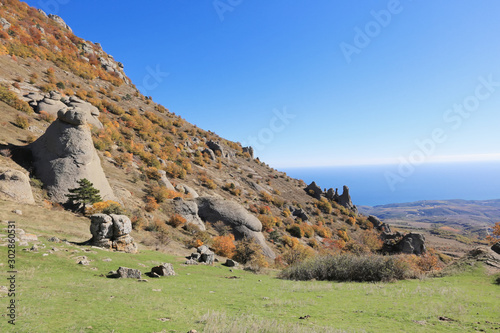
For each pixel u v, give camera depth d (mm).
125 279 13875
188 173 76625
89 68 103562
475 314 8141
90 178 35625
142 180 53656
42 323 6156
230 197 74250
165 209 46938
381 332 6395
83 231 25438
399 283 15516
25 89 58125
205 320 7047
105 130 63062
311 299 10625
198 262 24344
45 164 34344
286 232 69000
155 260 21062
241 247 33844
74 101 62000
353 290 13055
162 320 6984
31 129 44844
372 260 17531
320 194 109000
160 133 89562
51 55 89000
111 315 7203
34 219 23984
